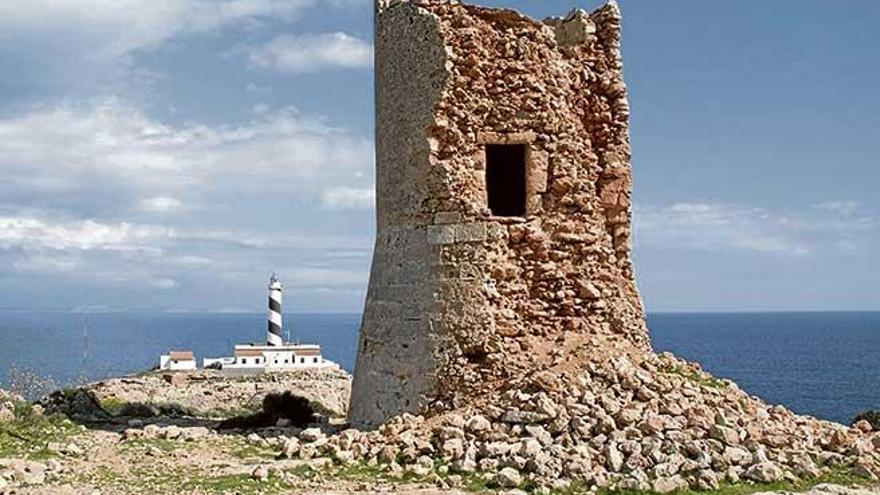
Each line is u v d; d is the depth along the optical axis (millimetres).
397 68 18438
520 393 15062
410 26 18078
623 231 18312
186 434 17297
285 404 20453
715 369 86125
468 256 17094
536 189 17641
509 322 16844
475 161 17484
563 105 18000
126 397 27625
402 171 18172
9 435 16375
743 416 14945
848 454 14320
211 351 139125
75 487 12703
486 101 17594
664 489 12531
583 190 17953
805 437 14828
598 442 13734
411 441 14633
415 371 17125
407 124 18047
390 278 18219
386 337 17953
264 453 15547
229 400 27734
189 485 12898
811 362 97062
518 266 17312
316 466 14086
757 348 135750
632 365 15844
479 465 13625
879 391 59875
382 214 18906
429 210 17500
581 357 16188
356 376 18828
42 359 78938
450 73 17375
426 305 17266
